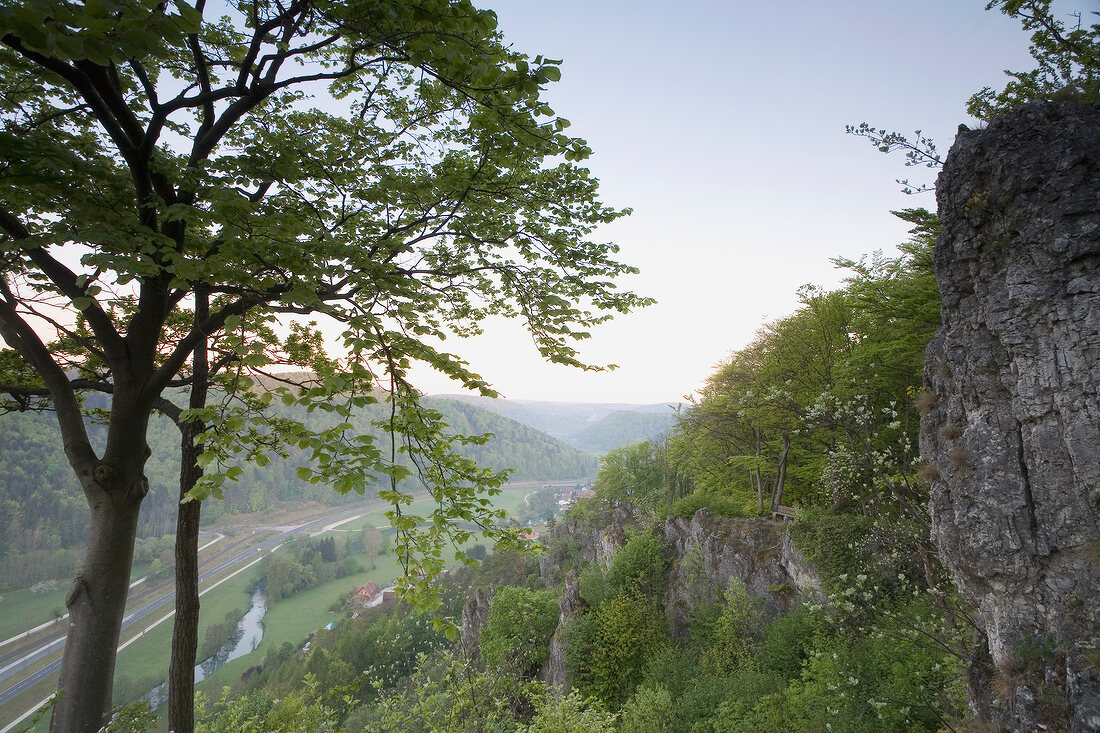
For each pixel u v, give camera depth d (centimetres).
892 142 1107
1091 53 1042
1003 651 750
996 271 809
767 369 2666
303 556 12138
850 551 1628
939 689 1083
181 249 650
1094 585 658
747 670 1705
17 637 8112
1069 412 702
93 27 282
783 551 2003
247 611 9800
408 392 603
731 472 3394
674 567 2656
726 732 1451
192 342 691
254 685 6088
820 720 1223
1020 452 761
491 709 1260
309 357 966
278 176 672
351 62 610
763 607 1953
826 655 1412
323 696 1100
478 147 718
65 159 529
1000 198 795
